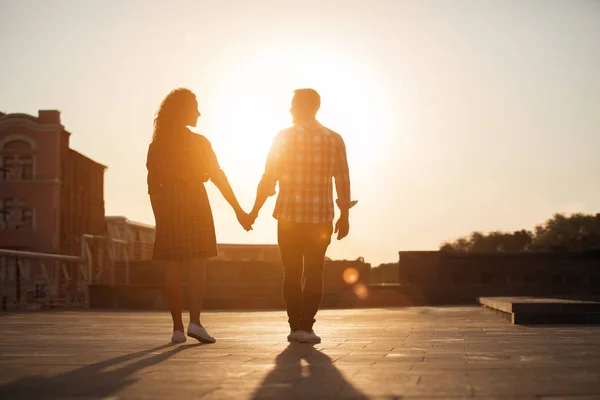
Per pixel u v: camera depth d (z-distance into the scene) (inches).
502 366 146.0
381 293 1061.1
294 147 225.0
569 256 1273.4
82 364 155.5
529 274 1277.1
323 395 112.8
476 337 242.4
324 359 163.5
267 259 1530.5
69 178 1524.4
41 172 1455.5
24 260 1400.1
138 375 137.3
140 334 261.7
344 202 231.5
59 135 1466.5
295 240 223.5
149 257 1659.7
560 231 3890.3
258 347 198.8
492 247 3644.2
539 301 391.9
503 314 421.7
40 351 187.0
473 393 113.1
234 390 119.0
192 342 220.1
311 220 222.1
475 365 148.5
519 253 1279.5
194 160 223.5
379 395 112.3
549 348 188.9
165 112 226.1
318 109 232.4
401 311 660.1
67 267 1471.5
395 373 136.5
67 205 1510.8
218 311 788.6
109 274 1246.3
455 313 564.7
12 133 1462.8
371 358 165.0
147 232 1676.9
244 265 1225.4
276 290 1119.6
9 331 283.7
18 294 708.7
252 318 487.8
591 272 1266.0
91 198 1651.1
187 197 220.4
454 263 1285.7
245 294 1120.8
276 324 376.2
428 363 153.2
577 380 125.5
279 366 149.8
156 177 223.1
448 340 226.2
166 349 192.2
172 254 218.8
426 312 612.7
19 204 1446.9
